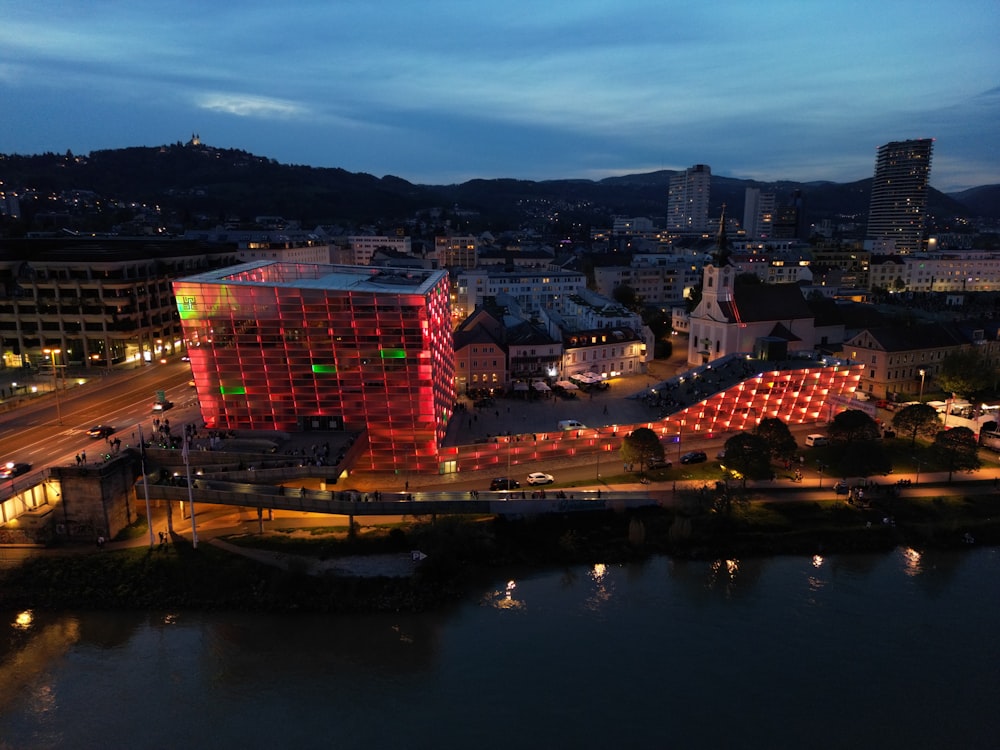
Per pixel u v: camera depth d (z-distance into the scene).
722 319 165.38
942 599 78.12
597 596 78.44
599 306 185.00
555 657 67.94
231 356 99.19
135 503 90.44
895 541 89.62
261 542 85.00
